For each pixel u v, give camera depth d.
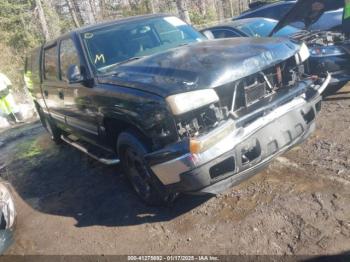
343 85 5.97
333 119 4.97
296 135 3.45
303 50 3.86
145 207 3.93
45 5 24.39
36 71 6.28
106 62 4.25
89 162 5.74
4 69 16.98
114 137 4.14
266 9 8.83
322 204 3.22
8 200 4.08
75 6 27.67
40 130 8.80
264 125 3.20
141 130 3.33
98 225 3.83
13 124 10.10
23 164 6.47
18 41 21.81
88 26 4.75
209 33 5.14
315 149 4.22
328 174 3.65
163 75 3.30
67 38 4.71
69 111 5.06
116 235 3.57
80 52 4.34
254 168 3.22
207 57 3.38
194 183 3.01
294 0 8.62
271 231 3.05
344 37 5.57
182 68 3.26
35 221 4.25
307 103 3.59
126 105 3.42
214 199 3.72
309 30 6.53
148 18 4.91
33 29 23.41
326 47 5.32
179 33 4.86
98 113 4.02
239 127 3.09
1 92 9.87
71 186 5.00
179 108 2.95
